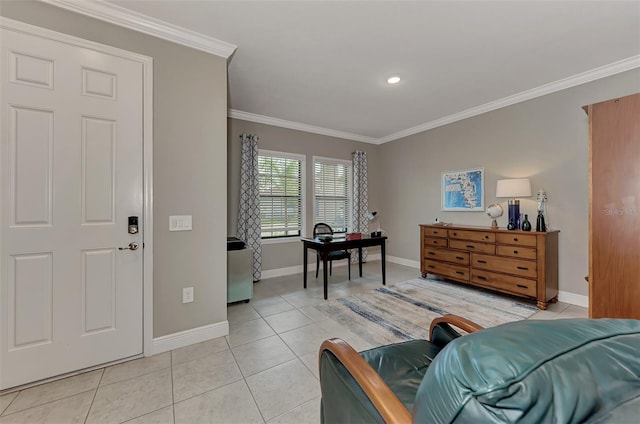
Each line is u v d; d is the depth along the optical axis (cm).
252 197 406
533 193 333
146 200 201
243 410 150
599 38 226
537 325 59
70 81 176
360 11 194
